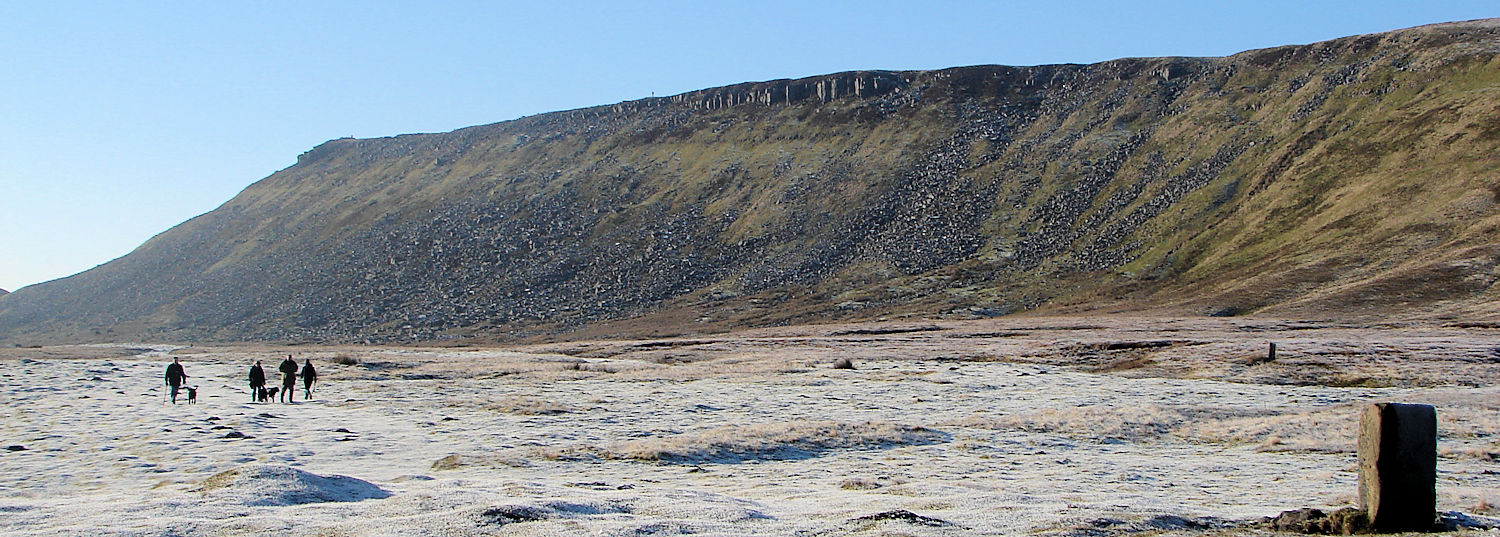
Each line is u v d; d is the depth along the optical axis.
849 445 30.33
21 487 21.39
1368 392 51.94
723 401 46.19
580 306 195.62
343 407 41.94
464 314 197.25
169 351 126.06
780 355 84.62
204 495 16.95
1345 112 198.12
